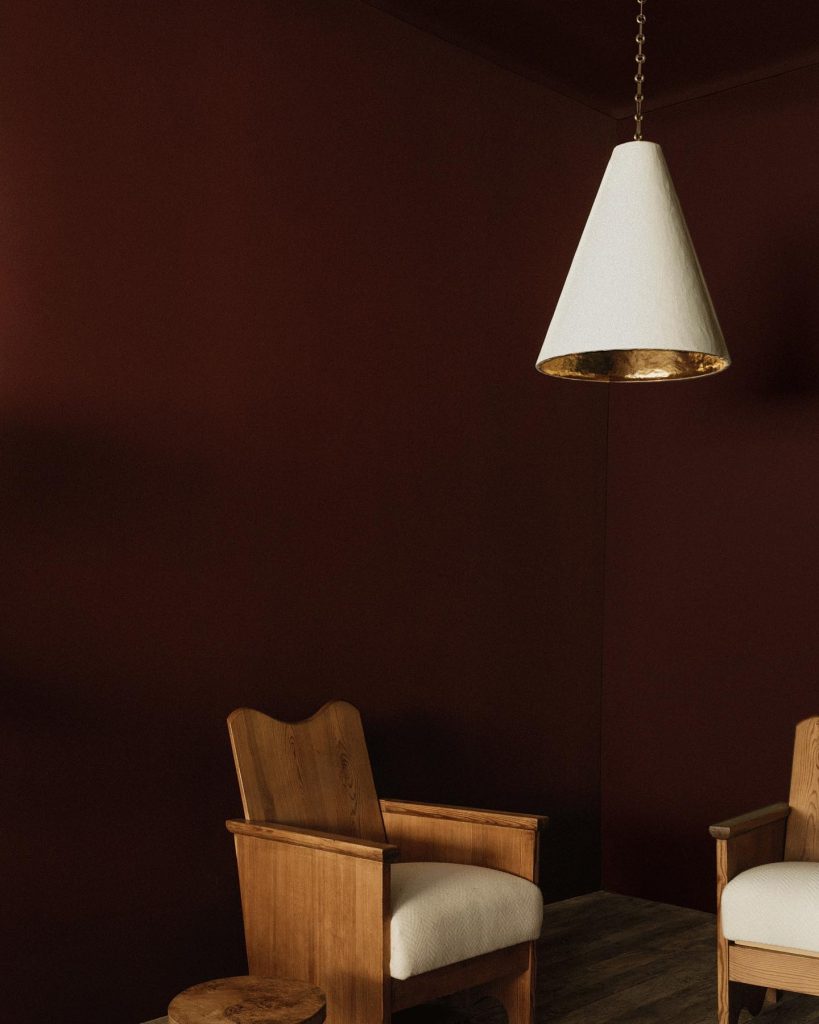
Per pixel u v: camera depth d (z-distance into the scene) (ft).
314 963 8.67
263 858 9.14
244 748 9.52
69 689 9.52
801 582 13.24
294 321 11.38
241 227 10.94
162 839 10.09
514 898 9.12
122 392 9.98
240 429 10.87
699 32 12.90
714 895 13.66
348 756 10.44
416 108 12.73
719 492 13.99
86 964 9.52
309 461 11.46
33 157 9.46
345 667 11.71
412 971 8.21
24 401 9.35
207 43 10.73
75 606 9.59
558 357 8.09
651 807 14.37
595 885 14.69
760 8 12.34
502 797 13.43
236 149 10.93
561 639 14.33
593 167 15.08
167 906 10.09
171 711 10.20
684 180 14.66
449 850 10.16
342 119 11.93
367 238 12.14
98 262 9.86
